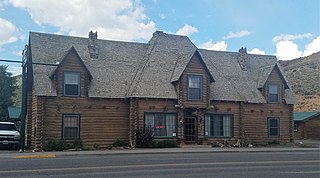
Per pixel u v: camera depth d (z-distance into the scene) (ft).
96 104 104.94
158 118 108.47
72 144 100.68
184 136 110.52
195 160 67.00
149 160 66.54
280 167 57.41
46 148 95.96
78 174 47.57
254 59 138.82
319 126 174.91
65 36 116.67
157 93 108.37
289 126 128.47
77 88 103.04
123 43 122.93
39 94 97.96
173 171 51.29
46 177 44.73
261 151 93.66
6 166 55.57
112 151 88.94
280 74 128.98
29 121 105.81
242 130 118.21
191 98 110.83
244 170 53.26
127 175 47.09
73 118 102.17
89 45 116.16
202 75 112.27
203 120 113.09
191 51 115.85
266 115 124.98
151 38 127.34
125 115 107.86
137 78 110.63
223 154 83.30
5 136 104.01
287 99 128.88
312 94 298.76
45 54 108.06
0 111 191.42
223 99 116.06
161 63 116.78
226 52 136.36
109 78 110.52
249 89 125.90
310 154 84.12
